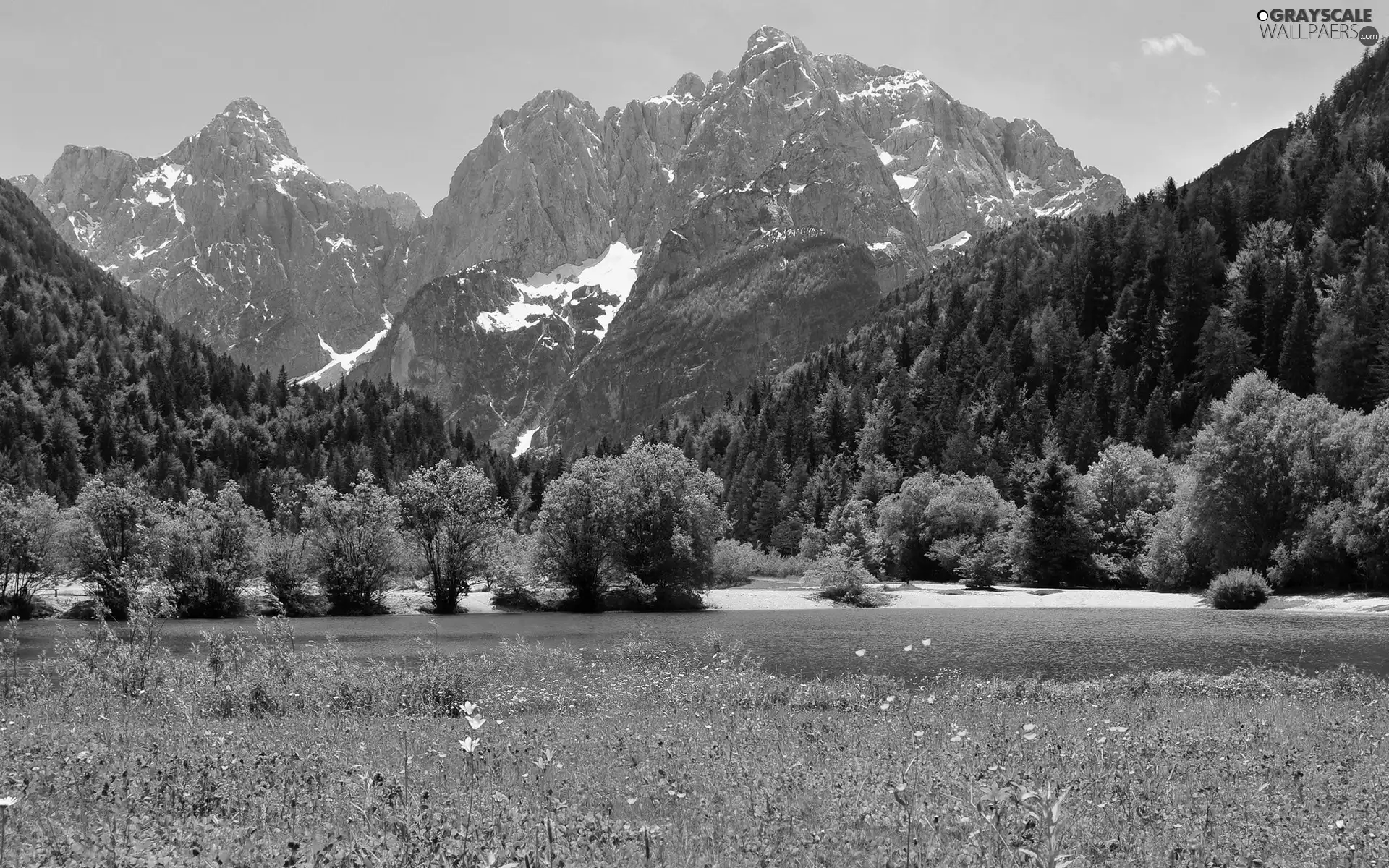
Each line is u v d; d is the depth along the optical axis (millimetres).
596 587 81500
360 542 77312
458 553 79500
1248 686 26828
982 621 66375
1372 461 77250
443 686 23766
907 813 8734
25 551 70562
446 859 7289
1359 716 20141
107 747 14031
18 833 8570
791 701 25109
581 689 26547
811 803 10703
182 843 8211
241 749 14398
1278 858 8734
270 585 75938
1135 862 8477
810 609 82938
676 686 26125
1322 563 78500
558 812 9547
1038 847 7180
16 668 29859
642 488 81750
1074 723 19438
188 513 73125
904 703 22000
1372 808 10906
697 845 8992
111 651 25734
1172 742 16141
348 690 23125
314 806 10172
